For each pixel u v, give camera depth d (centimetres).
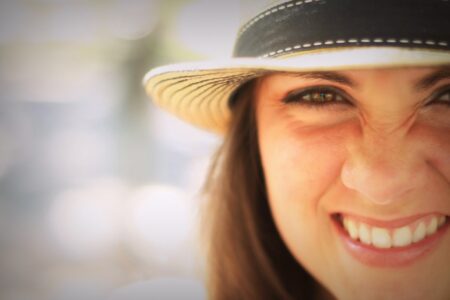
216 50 138
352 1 35
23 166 238
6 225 207
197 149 182
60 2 188
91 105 253
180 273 150
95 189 223
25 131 252
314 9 36
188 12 163
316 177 40
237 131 46
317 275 42
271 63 36
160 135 188
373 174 38
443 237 39
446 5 34
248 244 49
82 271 177
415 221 39
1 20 199
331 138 39
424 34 34
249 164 47
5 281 172
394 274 40
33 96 250
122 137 185
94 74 229
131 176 185
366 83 37
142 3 171
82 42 198
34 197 225
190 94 44
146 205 181
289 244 43
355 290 41
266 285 49
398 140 37
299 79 39
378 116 37
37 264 183
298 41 37
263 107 42
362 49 35
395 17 35
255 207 48
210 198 51
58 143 251
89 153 244
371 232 39
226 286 50
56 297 161
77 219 204
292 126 40
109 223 191
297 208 41
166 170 188
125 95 182
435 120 38
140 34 174
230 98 46
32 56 218
